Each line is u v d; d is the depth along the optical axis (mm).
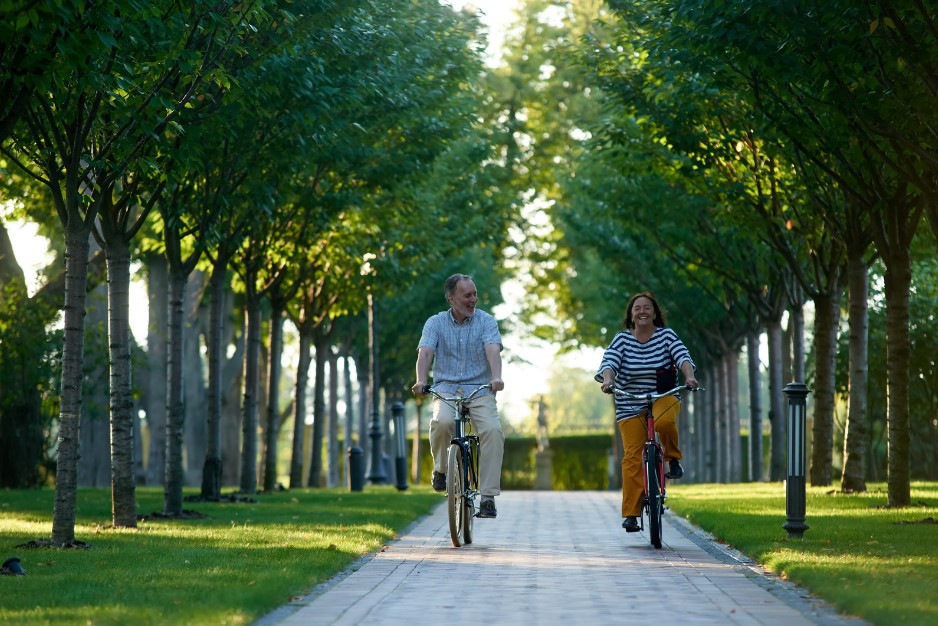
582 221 55344
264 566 14648
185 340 58375
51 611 11039
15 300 42781
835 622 10859
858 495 30266
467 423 19062
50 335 43750
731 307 49625
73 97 18406
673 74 30422
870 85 21188
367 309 59875
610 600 12359
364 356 68562
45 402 46469
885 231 29297
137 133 18297
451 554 17188
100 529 21734
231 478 60500
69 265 18625
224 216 29109
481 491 18625
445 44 34250
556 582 13875
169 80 19672
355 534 19828
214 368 32469
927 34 20047
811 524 21078
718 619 11055
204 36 19812
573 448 85938
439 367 18562
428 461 91562
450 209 47969
